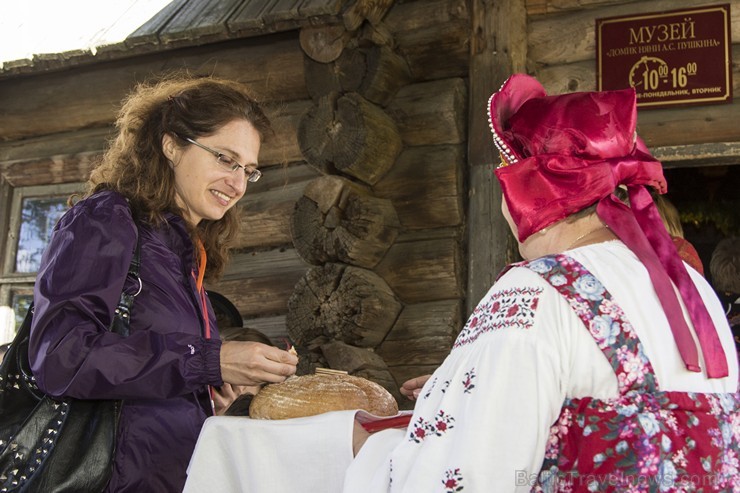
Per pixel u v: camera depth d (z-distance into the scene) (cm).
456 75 464
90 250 191
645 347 129
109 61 548
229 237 258
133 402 194
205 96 225
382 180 457
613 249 140
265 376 186
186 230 214
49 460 183
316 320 432
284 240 496
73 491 183
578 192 141
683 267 139
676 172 679
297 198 493
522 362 126
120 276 191
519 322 129
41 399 190
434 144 456
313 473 155
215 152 220
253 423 160
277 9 443
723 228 671
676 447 125
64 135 564
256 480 157
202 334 209
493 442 123
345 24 433
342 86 452
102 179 224
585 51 446
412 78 471
